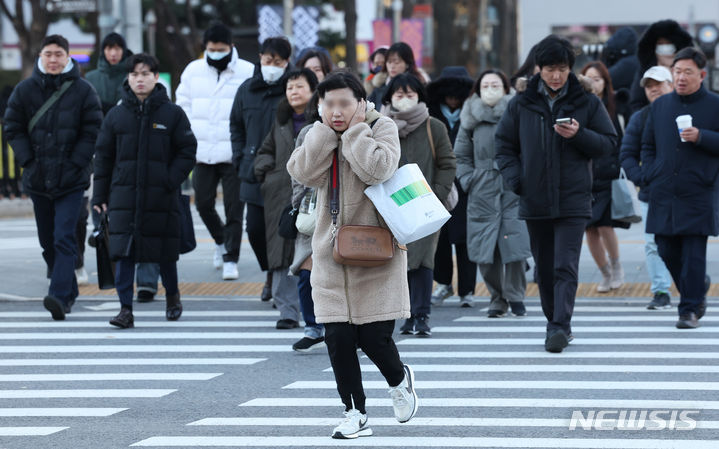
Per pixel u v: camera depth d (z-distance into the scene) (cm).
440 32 11475
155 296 3388
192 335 2777
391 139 1764
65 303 3022
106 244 2892
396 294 1794
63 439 1831
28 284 3556
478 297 3341
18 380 2297
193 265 3891
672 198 2716
